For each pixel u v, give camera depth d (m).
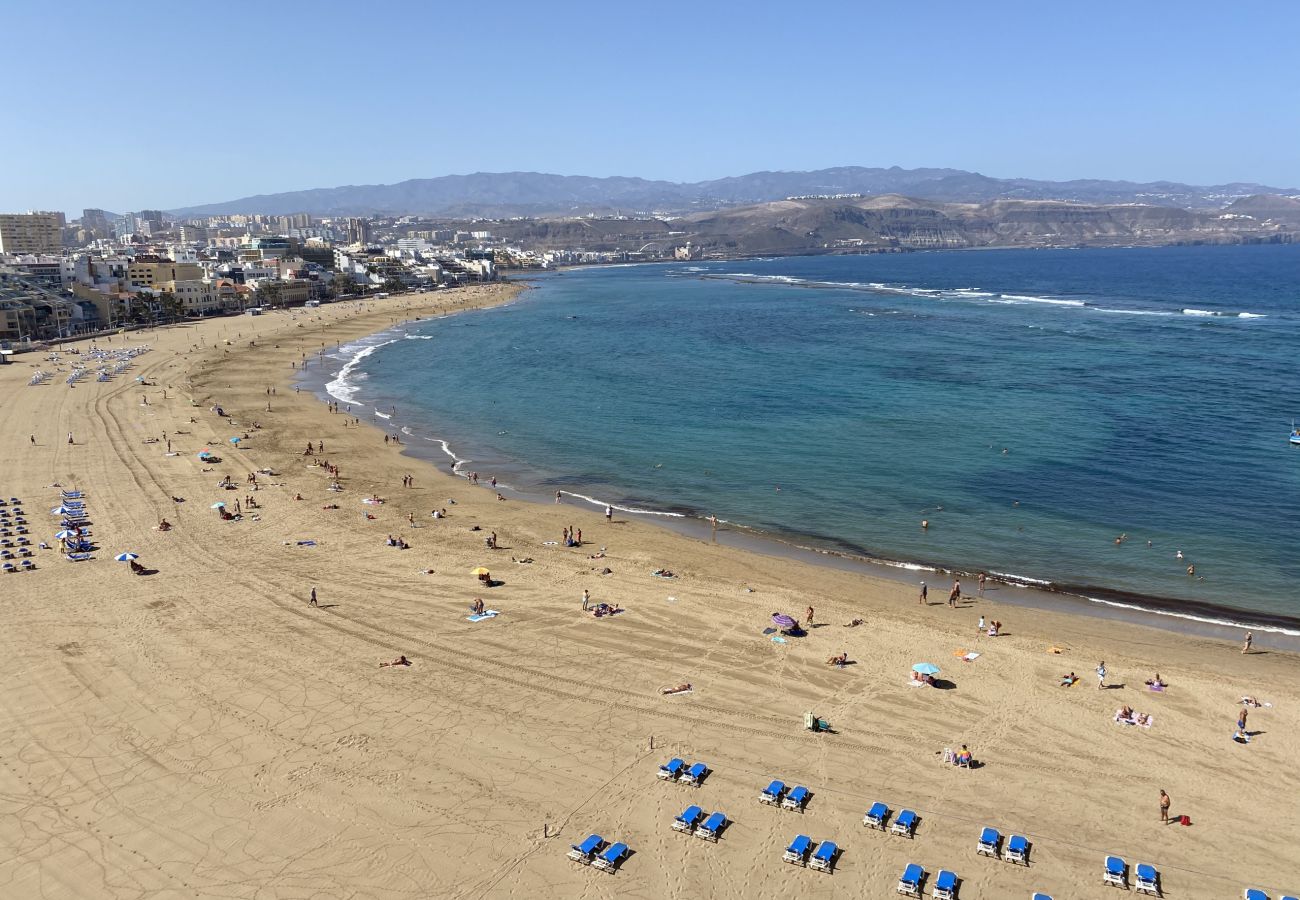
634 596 55.09
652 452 94.38
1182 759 38.06
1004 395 121.56
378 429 105.12
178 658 45.53
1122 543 66.50
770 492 79.81
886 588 58.09
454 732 39.25
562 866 31.19
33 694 41.78
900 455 91.50
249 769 36.31
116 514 69.19
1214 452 90.56
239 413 111.31
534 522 70.50
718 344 180.50
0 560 58.94
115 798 34.38
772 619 51.84
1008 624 52.53
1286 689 44.47
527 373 147.00
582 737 39.09
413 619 50.97
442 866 31.08
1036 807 34.72
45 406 111.25
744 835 32.84
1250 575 60.31
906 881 29.97
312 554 61.41
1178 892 30.17
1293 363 142.38
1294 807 34.78
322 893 29.72
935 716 41.34
